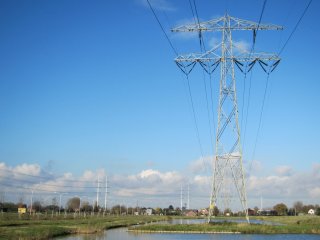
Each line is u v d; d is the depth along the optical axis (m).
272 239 76.69
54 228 85.88
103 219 162.00
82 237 80.31
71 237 79.81
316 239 78.00
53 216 160.12
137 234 89.81
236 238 78.75
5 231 73.31
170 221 174.38
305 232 92.38
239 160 85.88
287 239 77.31
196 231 94.38
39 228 84.06
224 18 79.81
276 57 73.38
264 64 74.25
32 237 68.50
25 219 128.38
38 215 157.50
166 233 92.69
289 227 95.88
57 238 76.25
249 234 89.31
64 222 122.12
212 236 83.75
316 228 95.19
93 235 86.31
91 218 169.12
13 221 111.62
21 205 179.00
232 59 83.88
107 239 76.50
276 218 196.38
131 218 194.75
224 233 91.94
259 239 76.56
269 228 93.50
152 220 177.12
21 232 73.25
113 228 113.31
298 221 143.12
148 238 79.12
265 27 70.50
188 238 78.38
